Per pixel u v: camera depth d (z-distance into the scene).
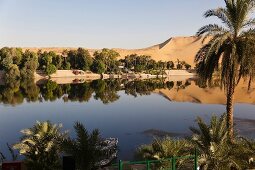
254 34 22.95
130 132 47.44
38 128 21.30
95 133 17.72
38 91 103.12
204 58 23.98
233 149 17.55
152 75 181.62
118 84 131.88
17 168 13.99
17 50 143.25
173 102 82.75
